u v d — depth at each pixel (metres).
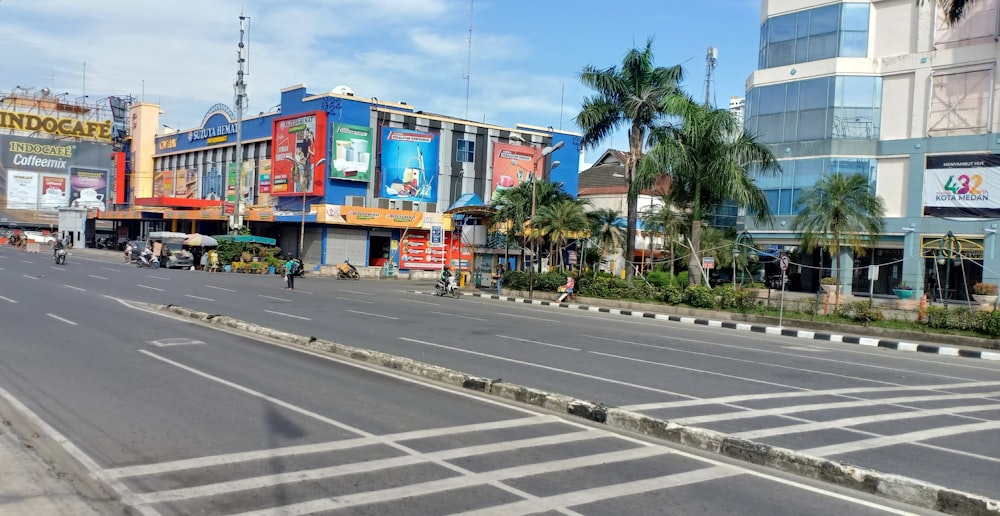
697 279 27.92
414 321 19.12
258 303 22.45
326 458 6.56
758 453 7.00
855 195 27.09
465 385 10.21
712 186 27.12
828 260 37.16
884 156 35.34
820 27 37.09
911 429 8.61
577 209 31.56
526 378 10.99
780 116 38.31
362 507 5.36
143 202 57.34
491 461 6.65
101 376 10.00
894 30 35.59
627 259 29.36
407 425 7.89
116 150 76.25
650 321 24.27
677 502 5.73
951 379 13.57
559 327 19.62
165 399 8.73
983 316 20.41
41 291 23.17
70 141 81.06
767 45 39.31
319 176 46.16
